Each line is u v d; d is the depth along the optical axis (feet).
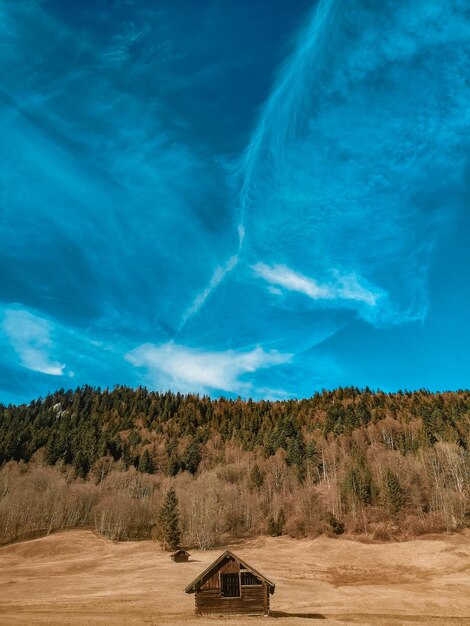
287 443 633.61
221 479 537.65
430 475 444.14
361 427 638.53
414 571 258.16
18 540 382.42
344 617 136.56
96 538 382.83
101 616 132.16
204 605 132.77
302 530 392.88
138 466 624.59
